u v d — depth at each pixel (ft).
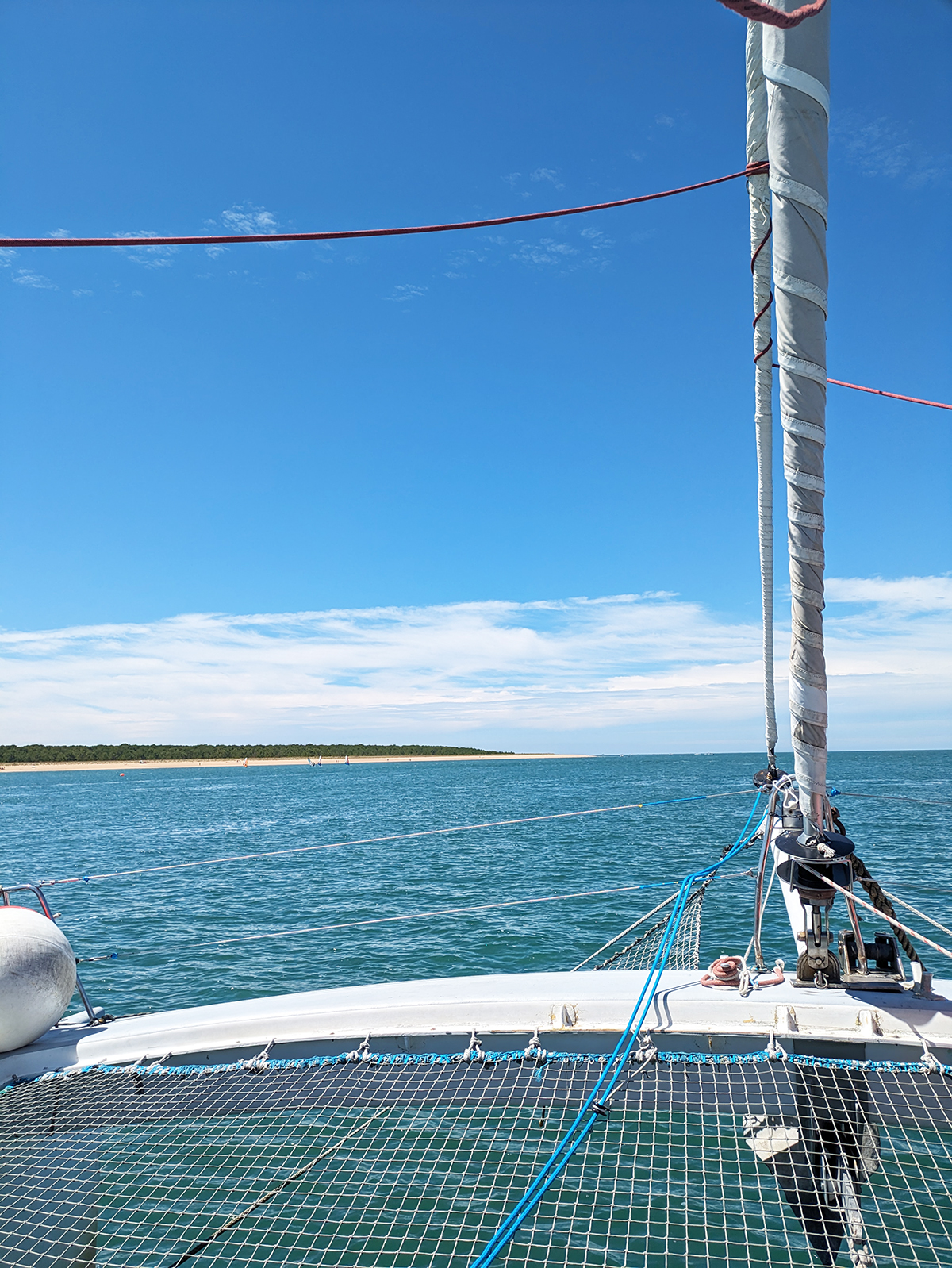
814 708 13.75
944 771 324.60
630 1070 15.64
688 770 469.98
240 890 89.20
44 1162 15.52
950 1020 15.84
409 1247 16.90
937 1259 14.56
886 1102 14.40
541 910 70.44
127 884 95.66
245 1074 16.79
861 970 17.75
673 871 91.61
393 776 483.10
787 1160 14.64
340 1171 19.58
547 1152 18.81
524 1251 16.70
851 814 140.67
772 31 12.09
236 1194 19.29
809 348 12.50
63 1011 19.27
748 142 16.52
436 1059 16.46
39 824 187.42
